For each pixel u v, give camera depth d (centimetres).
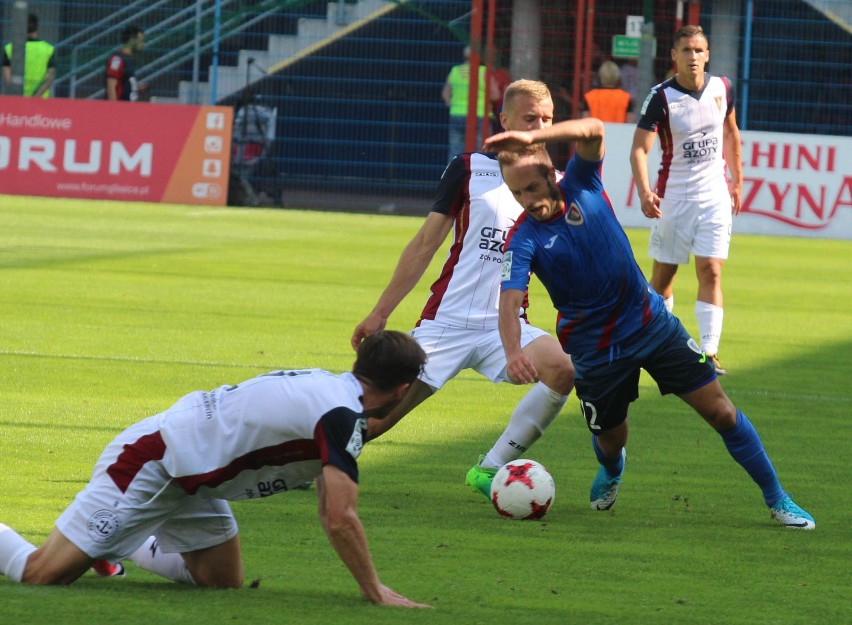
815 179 7300
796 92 8462
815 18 8631
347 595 1366
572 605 1360
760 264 5884
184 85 8925
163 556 1430
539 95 1806
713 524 1788
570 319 1772
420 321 2028
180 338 3303
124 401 2506
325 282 4584
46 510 1712
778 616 1350
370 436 1991
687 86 3180
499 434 2370
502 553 1591
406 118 9175
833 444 2377
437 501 1873
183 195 7838
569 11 8194
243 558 1530
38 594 1307
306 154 9162
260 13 8662
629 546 1648
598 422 1800
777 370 3216
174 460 1320
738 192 3288
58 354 3005
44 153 7800
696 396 1777
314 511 1780
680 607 1370
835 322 4134
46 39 9131
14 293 3997
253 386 1329
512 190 1700
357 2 8719
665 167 3238
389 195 8812
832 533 1753
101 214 6881
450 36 9125
